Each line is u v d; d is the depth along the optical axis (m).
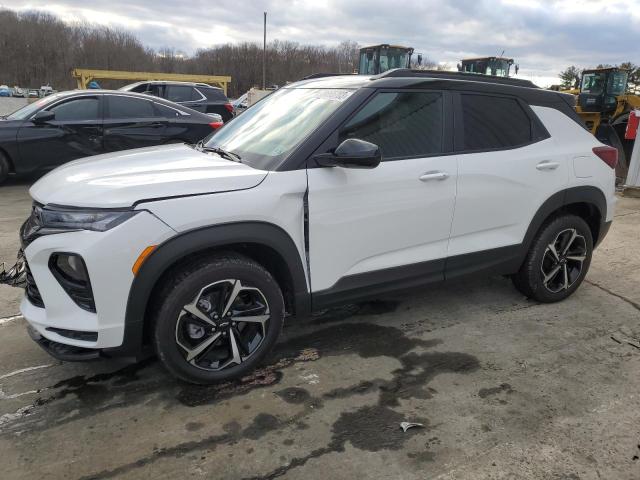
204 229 2.68
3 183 8.62
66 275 2.58
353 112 3.17
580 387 3.08
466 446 2.55
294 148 3.02
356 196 3.12
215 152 3.43
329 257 3.12
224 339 2.97
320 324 3.85
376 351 3.46
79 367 3.19
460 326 3.85
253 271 2.89
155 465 2.40
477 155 3.57
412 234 3.38
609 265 5.24
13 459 2.42
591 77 13.61
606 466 2.43
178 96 13.41
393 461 2.44
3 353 3.34
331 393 2.97
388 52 18.98
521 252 3.94
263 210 2.81
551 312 4.12
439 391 3.01
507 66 18.38
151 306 2.75
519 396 2.97
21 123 8.06
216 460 2.43
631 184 8.72
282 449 2.51
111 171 2.93
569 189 4.00
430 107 3.46
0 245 5.36
